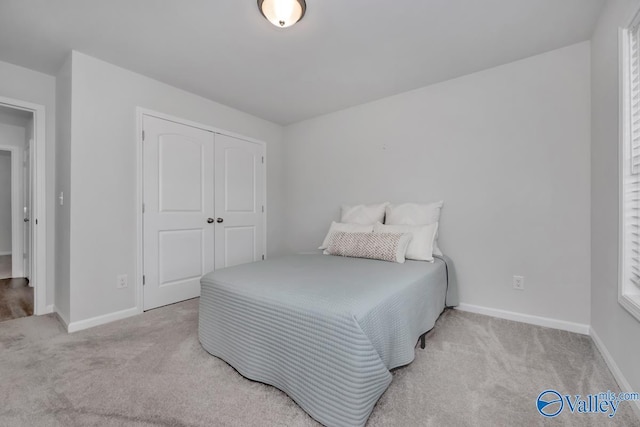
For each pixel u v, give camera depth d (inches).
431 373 60.9
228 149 128.9
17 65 93.0
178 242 110.0
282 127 156.6
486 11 67.9
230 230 129.9
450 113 102.3
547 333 80.4
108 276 91.3
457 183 100.8
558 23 72.4
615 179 61.2
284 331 52.7
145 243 100.3
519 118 89.7
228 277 68.4
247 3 65.5
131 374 60.4
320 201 140.5
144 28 74.5
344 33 76.2
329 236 112.0
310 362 48.8
